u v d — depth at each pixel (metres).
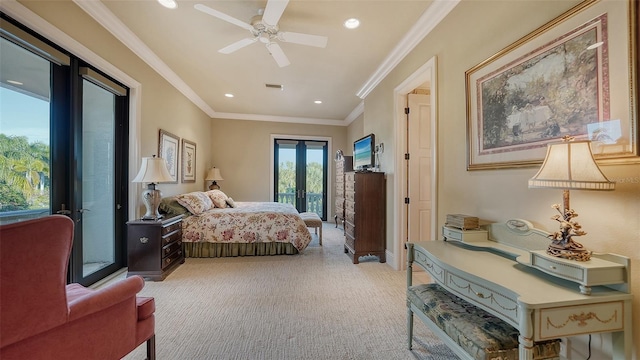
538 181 1.19
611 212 1.16
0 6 1.64
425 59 2.63
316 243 4.62
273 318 2.11
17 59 1.88
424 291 1.67
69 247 1.05
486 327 1.25
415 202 3.29
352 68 3.65
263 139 6.61
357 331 1.94
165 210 3.58
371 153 4.03
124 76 2.83
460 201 2.12
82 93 2.40
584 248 1.14
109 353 1.22
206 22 2.59
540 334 0.98
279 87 4.47
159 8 2.37
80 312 1.09
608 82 1.15
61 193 2.23
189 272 3.13
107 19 2.47
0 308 0.88
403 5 2.30
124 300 1.28
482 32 1.89
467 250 1.68
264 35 2.42
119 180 2.98
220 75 3.95
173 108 4.11
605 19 1.15
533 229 1.45
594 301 1.02
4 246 0.88
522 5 1.57
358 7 2.33
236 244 3.76
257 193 6.58
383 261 3.57
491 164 1.79
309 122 6.85
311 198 6.98
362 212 3.55
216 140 6.35
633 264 1.08
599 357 1.19
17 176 1.90
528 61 1.52
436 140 2.42
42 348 1.00
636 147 1.06
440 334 1.41
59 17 2.03
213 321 2.06
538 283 1.14
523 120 1.55
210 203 4.23
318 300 2.44
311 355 1.67
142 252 2.82
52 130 2.15
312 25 2.60
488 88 1.82
